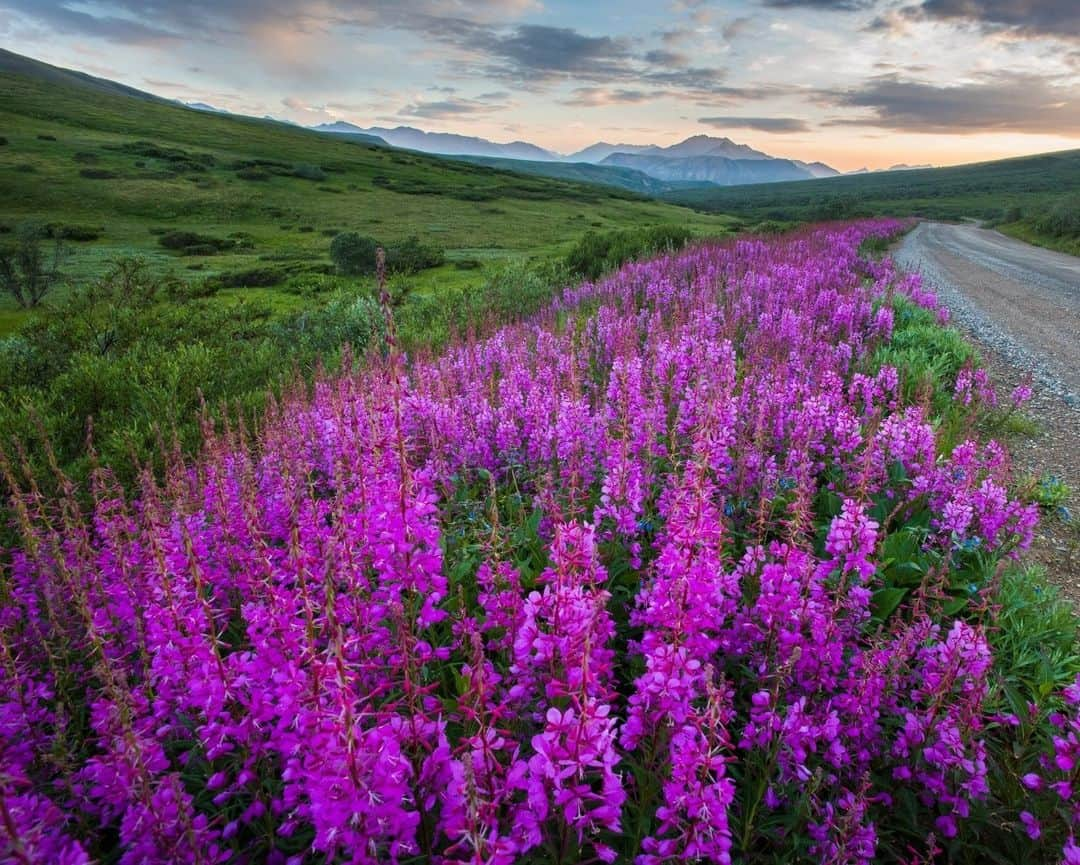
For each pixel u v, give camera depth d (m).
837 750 2.77
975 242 48.78
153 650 2.72
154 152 110.19
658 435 5.60
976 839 2.87
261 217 84.44
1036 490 7.05
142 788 2.19
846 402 7.23
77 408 9.35
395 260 46.97
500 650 3.15
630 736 2.48
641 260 22.25
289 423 5.95
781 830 2.70
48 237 62.53
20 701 2.96
